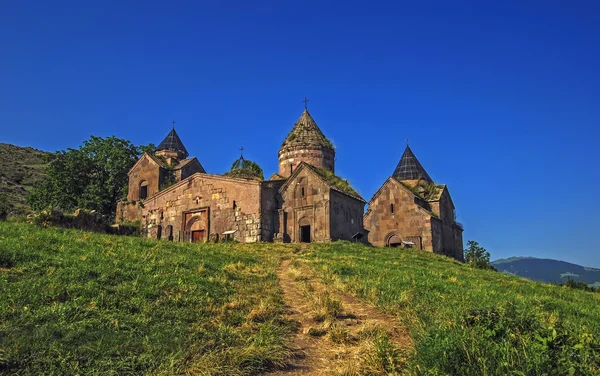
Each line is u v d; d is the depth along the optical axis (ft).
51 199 174.70
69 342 26.35
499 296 53.06
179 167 170.50
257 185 122.42
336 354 30.25
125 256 50.78
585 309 53.47
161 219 136.98
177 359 26.27
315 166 137.08
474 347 24.95
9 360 23.56
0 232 56.24
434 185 157.17
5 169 246.88
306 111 161.27
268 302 40.47
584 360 22.56
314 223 119.96
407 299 43.62
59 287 35.14
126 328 29.81
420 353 26.43
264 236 120.37
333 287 51.49
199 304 36.88
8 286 34.04
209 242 108.06
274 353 28.96
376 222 148.05
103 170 185.57
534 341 25.35
